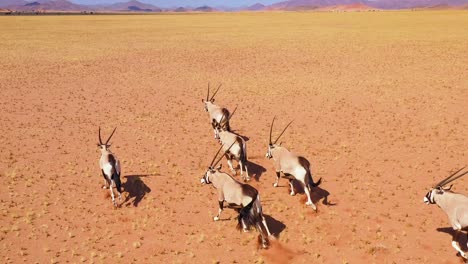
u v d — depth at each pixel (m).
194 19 129.75
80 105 27.03
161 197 14.51
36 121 23.42
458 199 10.73
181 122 23.30
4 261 10.98
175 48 54.41
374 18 113.69
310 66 40.59
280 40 62.19
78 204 14.02
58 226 12.71
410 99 27.48
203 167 16.97
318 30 77.81
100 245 11.78
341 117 23.94
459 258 10.94
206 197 14.48
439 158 17.67
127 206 13.90
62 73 37.75
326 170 16.58
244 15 167.12
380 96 28.50
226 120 19.14
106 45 57.69
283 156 13.48
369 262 10.93
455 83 31.72
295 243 11.77
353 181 15.59
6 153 18.48
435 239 11.84
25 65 41.44
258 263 10.90
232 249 11.54
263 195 14.42
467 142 19.41
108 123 23.14
